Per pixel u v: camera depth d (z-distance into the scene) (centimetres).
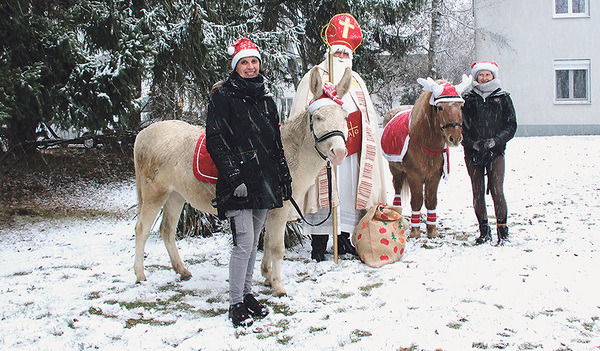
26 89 676
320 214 518
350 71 365
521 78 1852
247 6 1202
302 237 596
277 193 350
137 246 447
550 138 1636
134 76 765
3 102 658
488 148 525
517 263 462
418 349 302
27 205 856
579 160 1170
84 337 333
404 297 390
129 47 757
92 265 517
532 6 1817
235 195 336
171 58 933
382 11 1366
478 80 551
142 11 888
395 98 2716
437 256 506
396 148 589
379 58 1619
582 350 292
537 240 544
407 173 588
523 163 1181
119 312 376
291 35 1223
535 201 782
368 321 347
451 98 504
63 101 749
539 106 1850
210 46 949
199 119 909
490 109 541
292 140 388
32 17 713
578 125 1838
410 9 1380
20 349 315
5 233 675
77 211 837
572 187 884
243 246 352
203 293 426
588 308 352
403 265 482
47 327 349
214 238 613
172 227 462
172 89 998
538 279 416
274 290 412
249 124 344
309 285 431
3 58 707
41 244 616
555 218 650
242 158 342
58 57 739
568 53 1820
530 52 1838
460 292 395
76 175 1113
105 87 745
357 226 519
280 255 409
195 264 514
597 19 1798
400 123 601
